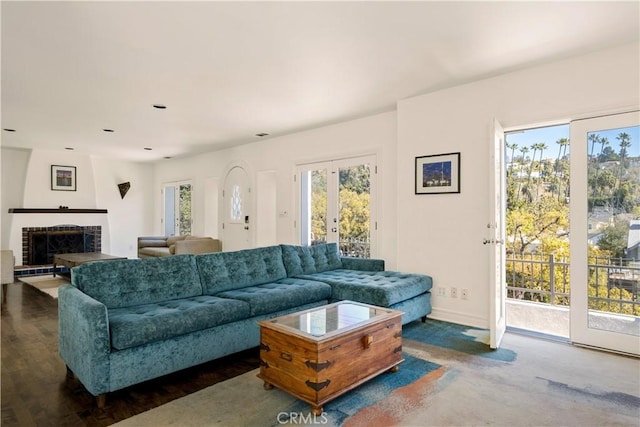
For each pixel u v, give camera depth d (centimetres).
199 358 256
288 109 455
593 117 304
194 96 406
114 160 877
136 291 279
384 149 467
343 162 514
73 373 247
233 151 701
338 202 521
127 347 219
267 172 637
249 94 399
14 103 429
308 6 231
